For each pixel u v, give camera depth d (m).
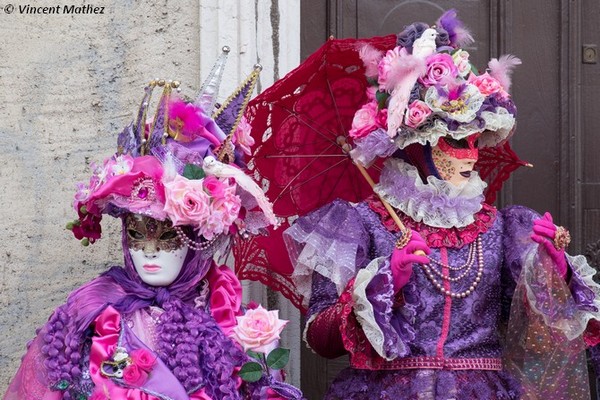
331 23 4.43
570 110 4.55
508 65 3.58
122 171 3.18
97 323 3.18
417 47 3.45
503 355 3.54
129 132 3.35
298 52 4.20
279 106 3.74
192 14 4.10
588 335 3.52
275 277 3.84
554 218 4.56
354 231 3.49
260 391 3.23
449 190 3.48
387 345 3.23
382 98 3.48
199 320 3.24
